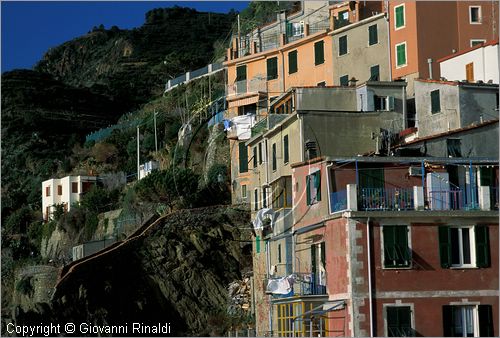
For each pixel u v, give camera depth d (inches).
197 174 3757.4
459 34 3117.6
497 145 2258.9
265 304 2407.7
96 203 4055.1
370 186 1984.5
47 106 5890.8
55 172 4904.0
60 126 5718.5
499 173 2010.3
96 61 7755.9
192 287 3176.7
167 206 3538.4
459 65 2837.1
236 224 3257.9
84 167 4704.7
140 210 3649.1
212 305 3129.9
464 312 1855.3
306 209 2114.9
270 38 3818.9
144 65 7071.9
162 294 3171.8
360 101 2541.8
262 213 2448.3
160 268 3228.3
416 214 1863.9
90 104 6097.4
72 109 5964.6
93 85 6437.0
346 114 2388.0
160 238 3309.5
